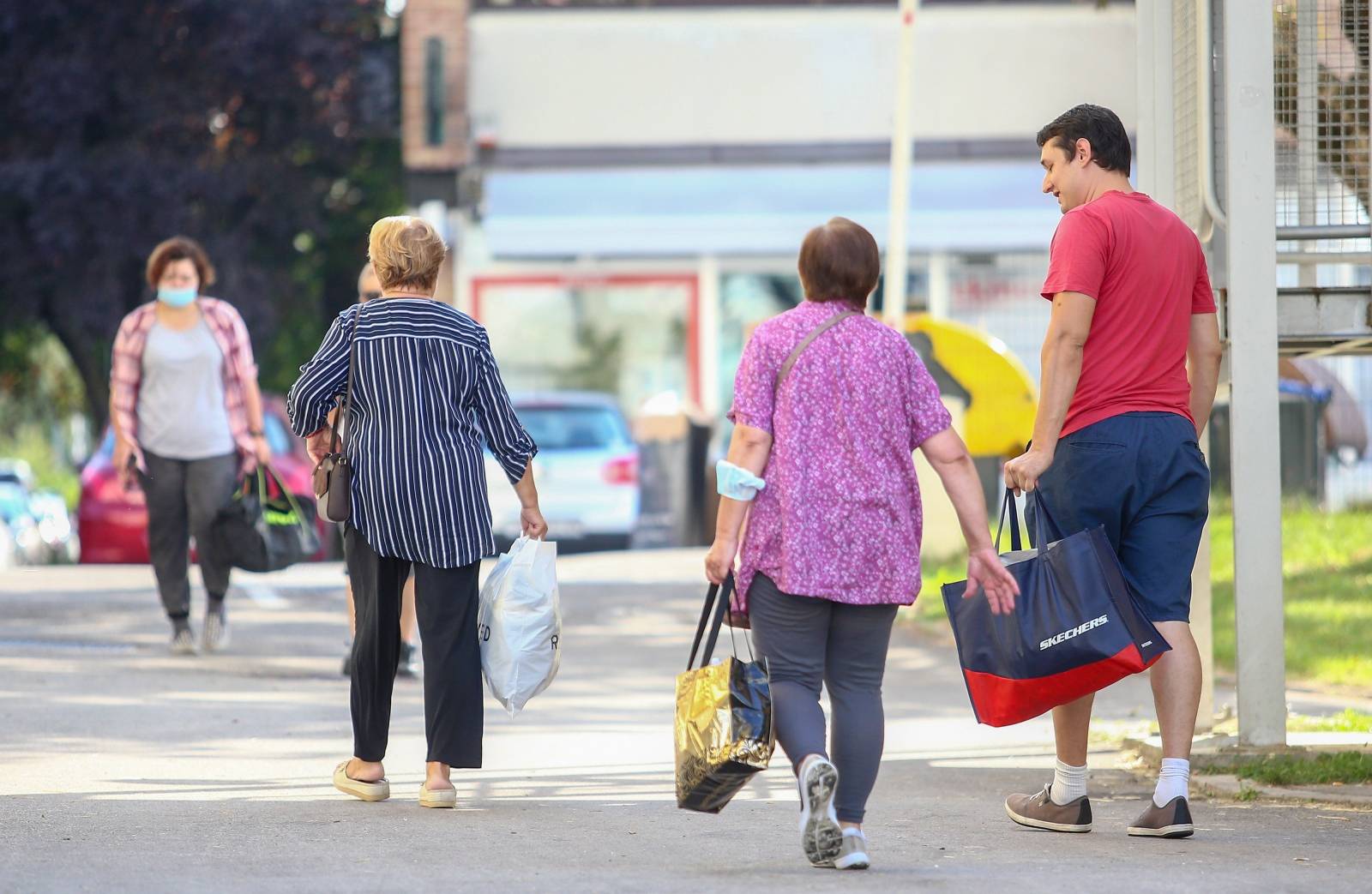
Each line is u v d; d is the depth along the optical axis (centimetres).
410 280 2084
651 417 6444
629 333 7644
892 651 3622
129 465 3312
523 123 7706
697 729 1670
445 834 1886
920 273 7612
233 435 3350
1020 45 7700
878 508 1702
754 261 7638
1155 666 1909
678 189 7644
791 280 7656
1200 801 2120
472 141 7675
